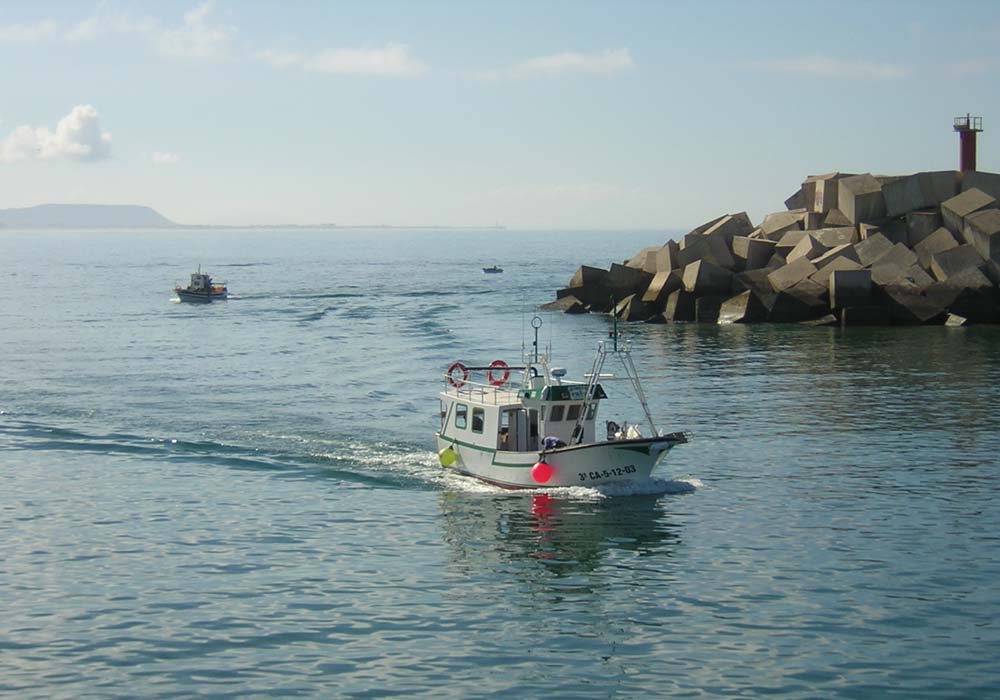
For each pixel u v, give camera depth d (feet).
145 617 90.33
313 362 233.96
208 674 79.87
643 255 362.53
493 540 109.70
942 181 322.75
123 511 120.88
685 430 159.94
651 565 102.27
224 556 105.60
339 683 78.59
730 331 286.05
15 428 161.89
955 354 234.79
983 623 87.71
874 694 76.33
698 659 82.23
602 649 84.12
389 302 395.55
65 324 320.70
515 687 78.07
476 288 472.44
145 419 168.86
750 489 127.54
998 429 158.30
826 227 335.47
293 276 593.01
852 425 162.40
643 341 266.36
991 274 290.97
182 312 360.48
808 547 106.73
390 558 104.78
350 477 134.21
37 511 120.98
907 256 298.35
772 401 182.91
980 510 118.32
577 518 116.47
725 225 368.89
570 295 358.64
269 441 153.48
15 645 84.84
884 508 119.44
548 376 131.23
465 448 134.62
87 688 77.77
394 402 184.14
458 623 89.15
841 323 292.20
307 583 98.12
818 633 86.33
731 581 97.86
